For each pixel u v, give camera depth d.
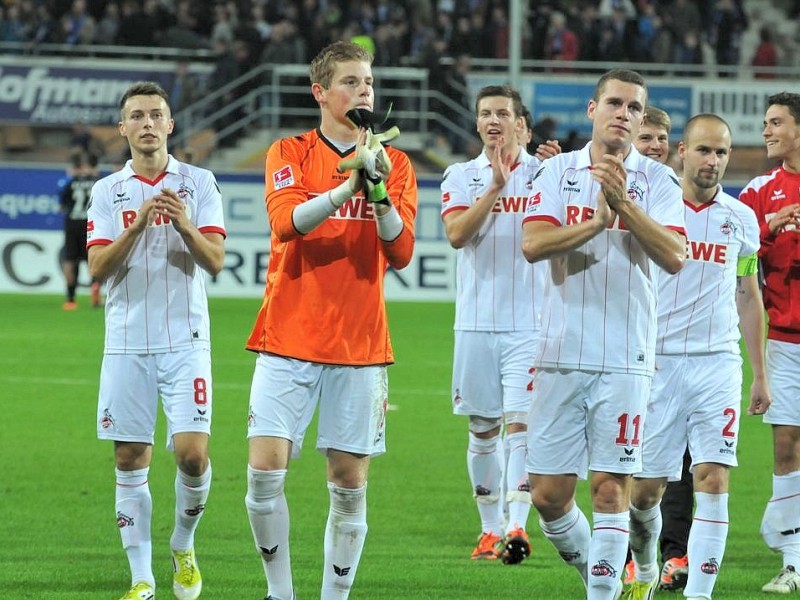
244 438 33.78
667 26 81.69
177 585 19.03
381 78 78.44
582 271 16.48
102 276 18.25
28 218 69.62
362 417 16.89
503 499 23.27
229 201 69.25
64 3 82.19
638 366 16.48
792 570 20.38
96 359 46.84
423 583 20.25
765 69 78.81
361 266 16.86
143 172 18.92
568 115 78.19
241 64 79.12
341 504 17.06
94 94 79.06
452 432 35.31
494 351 23.00
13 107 78.62
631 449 16.50
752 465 31.72
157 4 82.38
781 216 20.80
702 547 18.34
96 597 18.88
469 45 81.69
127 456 18.53
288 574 17.38
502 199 23.16
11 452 31.64
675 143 78.31
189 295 18.70
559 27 81.44
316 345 16.72
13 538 23.05
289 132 80.00
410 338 54.31
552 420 16.70
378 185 15.90
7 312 60.59
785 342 21.08
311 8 81.12
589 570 16.58
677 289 18.94
